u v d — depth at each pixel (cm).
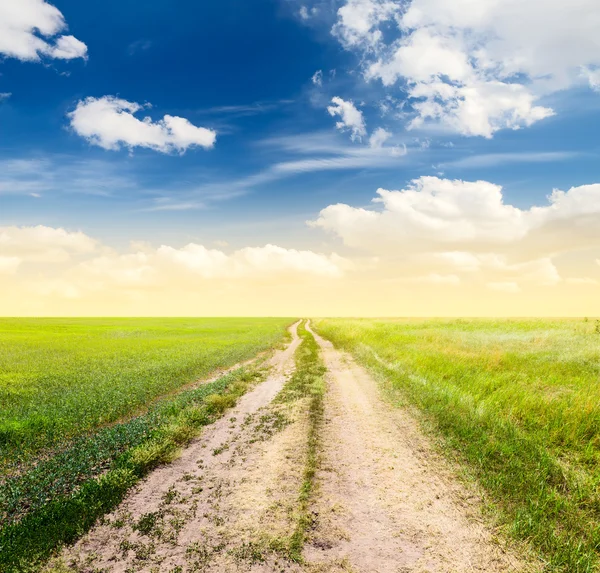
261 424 1058
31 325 7356
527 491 641
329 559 490
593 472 710
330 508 615
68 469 743
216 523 573
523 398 1080
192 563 483
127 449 845
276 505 624
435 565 476
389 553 501
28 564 479
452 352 1969
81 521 568
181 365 2025
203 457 834
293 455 834
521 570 465
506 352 1897
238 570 470
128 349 2998
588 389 1169
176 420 1041
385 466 768
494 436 880
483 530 546
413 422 1030
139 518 589
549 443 841
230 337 4491
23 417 1095
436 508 608
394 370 1700
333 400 1293
